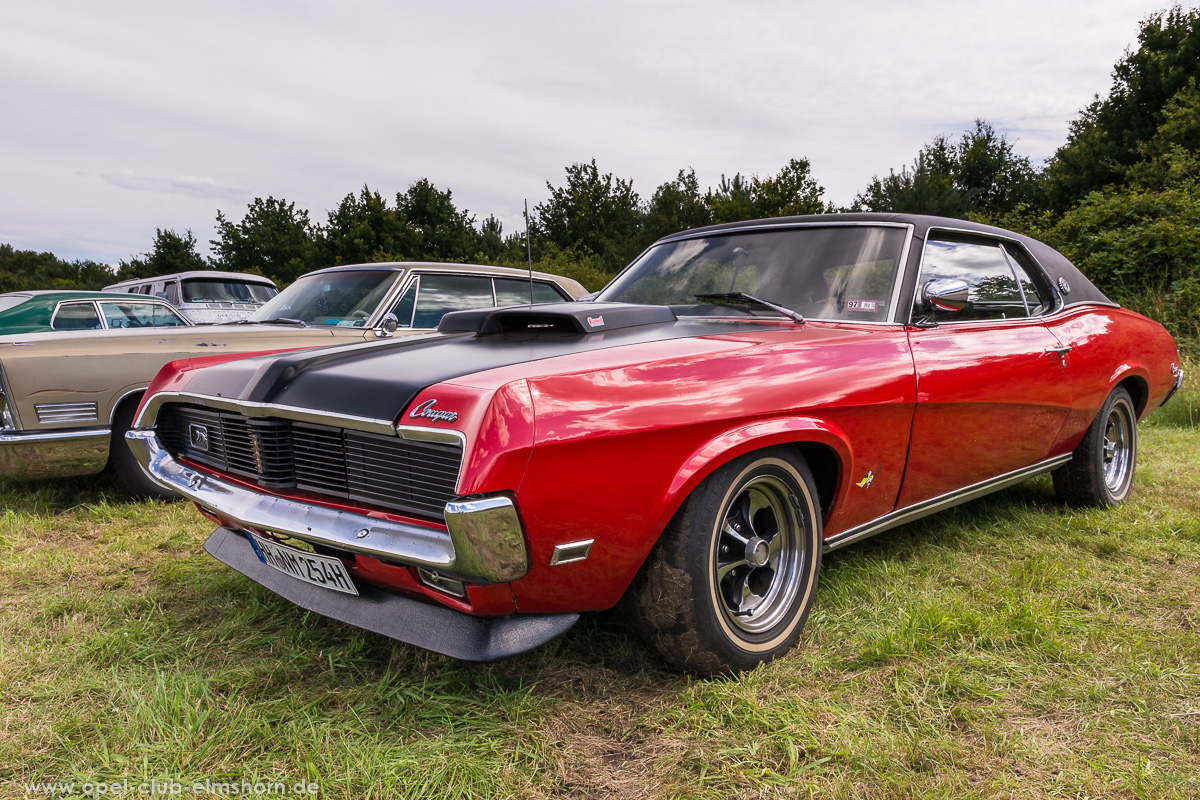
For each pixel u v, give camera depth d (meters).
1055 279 3.56
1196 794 1.55
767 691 1.97
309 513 1.90
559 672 2.09
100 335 4.07
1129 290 9.45
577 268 19.73
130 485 4.08
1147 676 2.05
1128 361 3.71
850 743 1.71
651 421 1.79
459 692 1.97
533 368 1.81
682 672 2.05
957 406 2.64
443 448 1.67
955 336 2.75
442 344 2.25
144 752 1.70
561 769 1.65
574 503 1.69
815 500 2.28
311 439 1.98
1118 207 10.27
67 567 3.02
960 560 2.96
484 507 1.56
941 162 27.09
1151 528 3.33
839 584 2.64
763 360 2.11
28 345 3.80
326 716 1.86
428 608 1.87
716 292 2.93
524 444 1.60
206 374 2.35
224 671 2.07
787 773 1.64
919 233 2.81
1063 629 2.32
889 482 2.49
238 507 2.06
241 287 12.73
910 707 1.88
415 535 1.69
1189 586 2.70
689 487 1.86
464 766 1.64
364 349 2.25
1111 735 1.78
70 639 2.33
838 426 2.23
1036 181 25.48
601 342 2.12
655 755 1.72
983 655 2.13
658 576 1.93
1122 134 23.02
